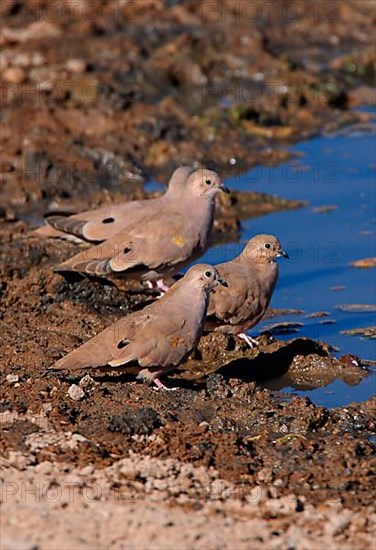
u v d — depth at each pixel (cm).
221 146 2217
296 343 1454
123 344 1277
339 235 1833
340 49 2698
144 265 1574
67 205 1995
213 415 1256
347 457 1154
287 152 2200
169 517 1042
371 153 2184
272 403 1286
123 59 2523
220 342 1450
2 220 1933
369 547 1010
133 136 2216
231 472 1123
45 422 1210
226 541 1008
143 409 1227
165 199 1686
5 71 2444
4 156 2136
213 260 1772
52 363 1370
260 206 1967
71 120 2255
